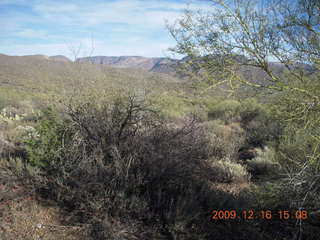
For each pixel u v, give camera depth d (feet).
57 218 10.19
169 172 11.49
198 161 13.57
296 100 8.13
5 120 30.30
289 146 11.66
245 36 8.33
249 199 11.66
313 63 7.93
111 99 12.85
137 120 12.39
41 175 12.64
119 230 9.27
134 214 10.23
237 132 29.58
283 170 11.37
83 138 12.23
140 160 11.79
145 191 11.37
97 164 11.28
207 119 38.09
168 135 12.56
